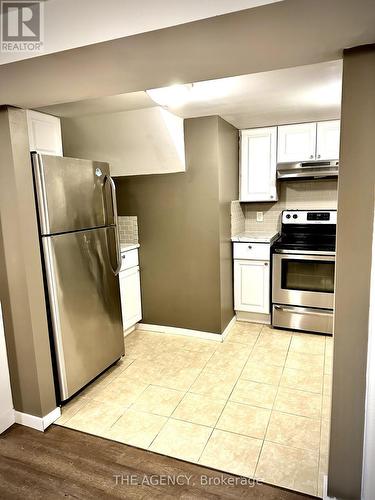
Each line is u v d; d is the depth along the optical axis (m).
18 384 2.11
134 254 3.38
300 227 3.77
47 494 1.65
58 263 2.17
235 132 3.48
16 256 1.94
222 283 3.22
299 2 0.92
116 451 1.90
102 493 1.64
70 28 1.17
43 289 2.07
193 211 3.16
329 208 3.68
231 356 2.96
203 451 1.88
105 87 1.61
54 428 2.11
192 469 1.76
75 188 2.29
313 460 1.80
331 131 3.21
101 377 2.68
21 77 1.43
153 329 3.55
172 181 3.20
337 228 1.35
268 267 3.40
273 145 3.45
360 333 1.39
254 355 2.96
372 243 1.32
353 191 1.32
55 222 2.13
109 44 1.15
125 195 3.42
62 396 2.26
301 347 3.08
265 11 0.96
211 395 2.40
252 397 2.36
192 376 2.65
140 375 2.69
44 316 2.08
